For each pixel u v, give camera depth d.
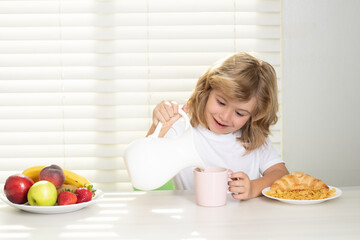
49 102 2.34
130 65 2.32
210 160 1.64
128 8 2.30
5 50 2.31
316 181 1.21
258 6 2.31
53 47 2.31
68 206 1.03
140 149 1.01
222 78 1.36
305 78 2.38
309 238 0.85
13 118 2.35
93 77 2.32
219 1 2.31
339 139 2.40
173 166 1.03
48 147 2.38
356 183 2.41
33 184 1.08
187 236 0.86
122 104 2.34
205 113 1.55
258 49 2.33
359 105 2.38
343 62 2.38
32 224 0.96
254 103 1.42
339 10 2.36
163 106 1.31
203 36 2.31
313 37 2.37
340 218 0.98
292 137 2.40
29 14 2.31
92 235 0.88
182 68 2.34
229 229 0.91
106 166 2.37
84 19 2.30
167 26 2.32
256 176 1.65
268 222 0.96
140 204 1.13
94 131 2.36
